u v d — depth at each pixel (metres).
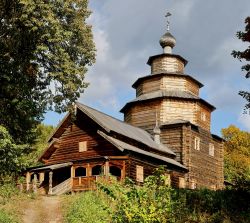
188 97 46.62
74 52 29.47
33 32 26.17
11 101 27.38
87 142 38.00
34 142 31.92
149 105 47.34
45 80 29.38
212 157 49.00
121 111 50.97
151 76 48.56
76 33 28.97
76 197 27.06
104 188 11.03
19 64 27.16
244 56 21.44
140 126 47.41
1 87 26.89
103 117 39.44
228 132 76.25
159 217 10.20
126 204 10.24
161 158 39.19
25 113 28.30
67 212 24.05
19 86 27.47
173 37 50.97
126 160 34.41
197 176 45.16
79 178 35.03
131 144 38.25
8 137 23.62
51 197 28.88
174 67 49.41
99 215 20.88
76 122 39.38
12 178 35.31
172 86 47.97
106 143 36.53
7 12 26.22
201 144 47.06
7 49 26.44
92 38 29.86
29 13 24.95
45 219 23.61
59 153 39.84
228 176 57.66
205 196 18.16
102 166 34.84
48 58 27.66
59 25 26.69
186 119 46.53
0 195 26.94
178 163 42.94
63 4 27.84
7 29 26.34
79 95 29.02
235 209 17.36
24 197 27.67
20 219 22.88
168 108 46.38
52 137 40.19
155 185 10.64
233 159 67.62
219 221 15.74
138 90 50.25
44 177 41.66
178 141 44.88
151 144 40.62
